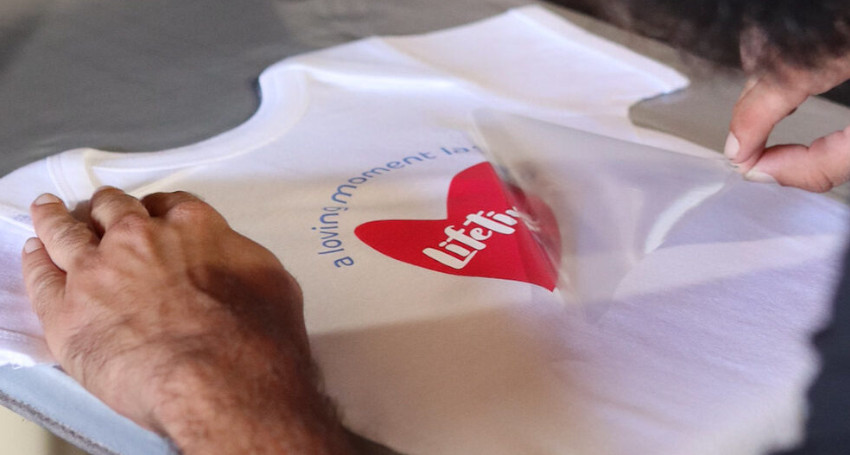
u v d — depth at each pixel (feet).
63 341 1.85
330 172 2.34
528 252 2.10
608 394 1.86
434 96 2.64
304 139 2.45
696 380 1.90
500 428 1.80
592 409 1.84
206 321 1.81
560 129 2.34
